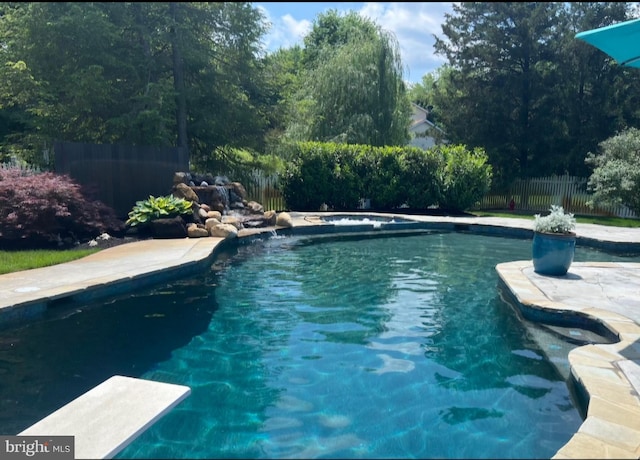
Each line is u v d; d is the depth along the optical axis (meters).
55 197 8.12
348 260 8.31
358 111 19.88
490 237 11.65
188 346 4.18
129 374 3.61
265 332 4.54
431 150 16.88
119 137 14.65
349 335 4.46
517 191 22.50
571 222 6.14
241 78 15.73
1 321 4.28
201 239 8.84
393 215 14.42
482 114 23.20
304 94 20.55
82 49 13.02
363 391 3.31
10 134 16.44
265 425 2.85
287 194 16.42
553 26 22.48
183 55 14.14
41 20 12.42
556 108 22.44
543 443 2.64
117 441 2.39
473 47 23.03
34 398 3.23
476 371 3.64
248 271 7.25
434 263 8.12
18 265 6.00
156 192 11.20
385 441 2.68
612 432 2.42
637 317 4.36
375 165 16.62
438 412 3.01
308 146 16.09
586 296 5.12
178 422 2.88
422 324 4.79
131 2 13.35
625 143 15.45
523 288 5.47
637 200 14.82
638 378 3.09
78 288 4.97
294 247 9.70
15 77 13.22
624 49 4.14
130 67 13.44
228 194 12.21
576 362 3.36
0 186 7.62
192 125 15.09
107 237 8.62
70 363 3.80
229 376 3.57
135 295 5.68
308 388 3.36
